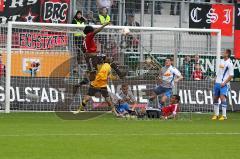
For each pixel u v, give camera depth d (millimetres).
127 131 49312
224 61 65375
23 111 67938
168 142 42375
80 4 76938
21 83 68125
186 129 52031
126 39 71000
